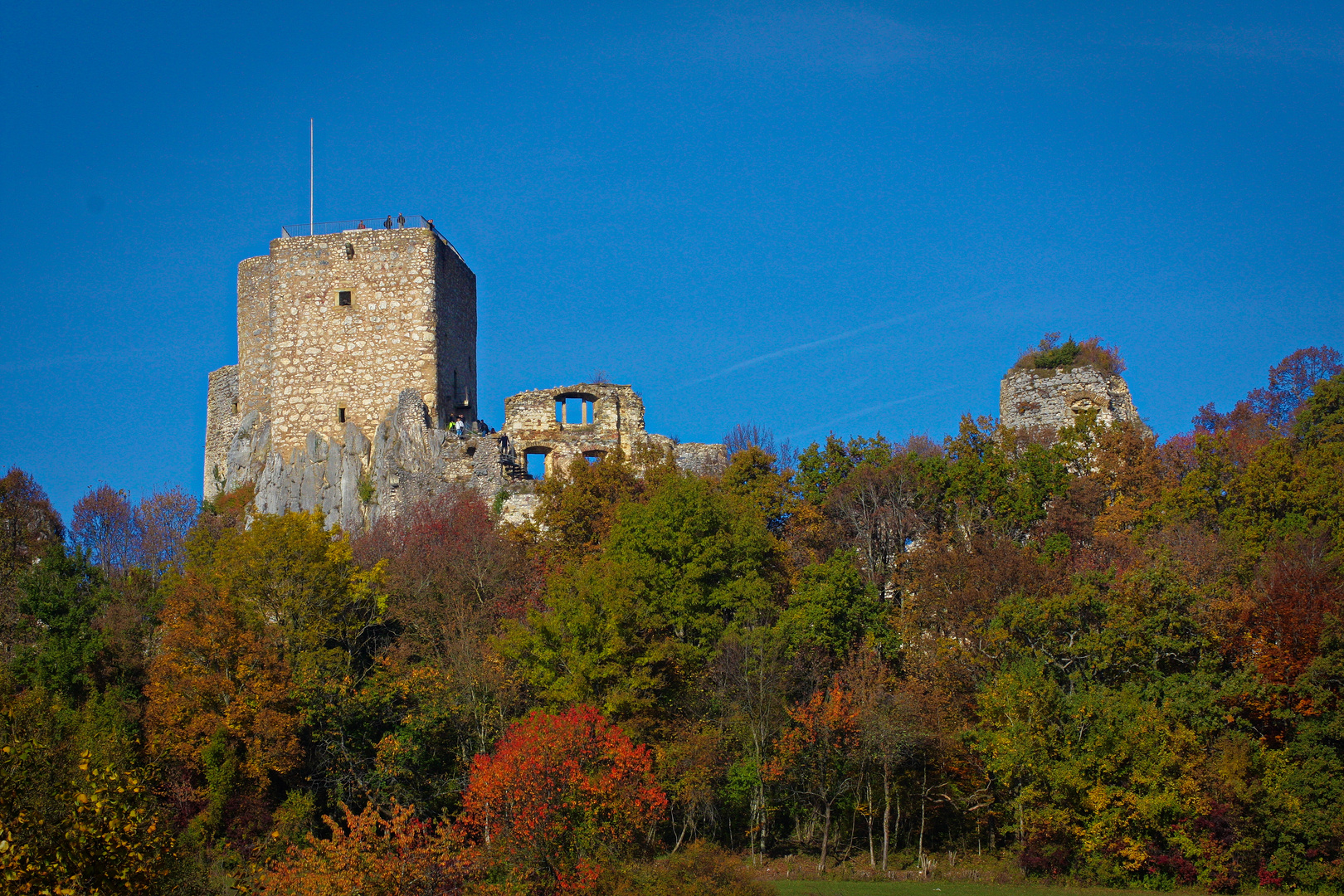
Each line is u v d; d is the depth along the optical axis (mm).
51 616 55312
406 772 48094
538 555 62594
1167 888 47094
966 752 51781
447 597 56781
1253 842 47312
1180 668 53156
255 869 41594
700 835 49969
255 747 48188
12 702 45531
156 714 49969
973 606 56125
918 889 45812
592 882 39531
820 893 44562
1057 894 46344
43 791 32062
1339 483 58750
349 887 36406
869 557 62594
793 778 50438
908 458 67062
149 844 32969
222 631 50938
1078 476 65250
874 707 50312
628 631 51094
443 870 37625
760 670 50688
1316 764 48031
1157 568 53062
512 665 52281
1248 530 57406
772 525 64875
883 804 51781
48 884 30062
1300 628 50531
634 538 57219
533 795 41656
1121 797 48406
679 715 51062
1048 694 50312
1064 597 53719
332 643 54969
